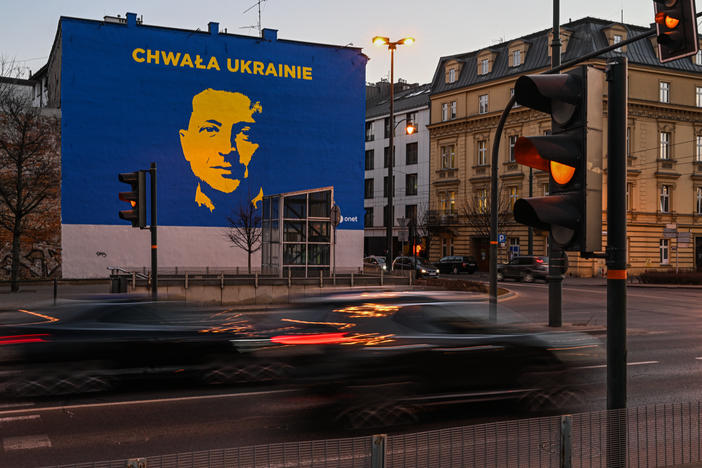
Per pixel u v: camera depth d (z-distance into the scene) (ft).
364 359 26.18
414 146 203.31
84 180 112.47
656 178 153.48
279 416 24.14
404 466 12.01
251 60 125.70
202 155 121.19
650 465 15.69
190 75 120.88
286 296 84.48
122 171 115.34
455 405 25.53
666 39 17.98
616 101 13.79
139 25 117.29
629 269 148.56
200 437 21.48
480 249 176.55
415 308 29.68
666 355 40.24
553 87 13.84
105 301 31.65
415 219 192.85
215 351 28.30
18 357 27.20
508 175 164.86
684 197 157.79
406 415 24.68
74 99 112.27
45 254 109.60
